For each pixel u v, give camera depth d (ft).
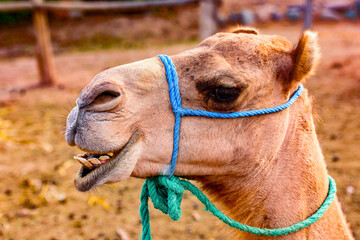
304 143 9.61
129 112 8.51
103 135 8.20
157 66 9.10
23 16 63.72
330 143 22.70
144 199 9.87
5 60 48.78
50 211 18.37
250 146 9.25
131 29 59.06
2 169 21.66
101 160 8.66
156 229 17.03
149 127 8.75
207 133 9.06
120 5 40.47
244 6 65.05
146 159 8.82
